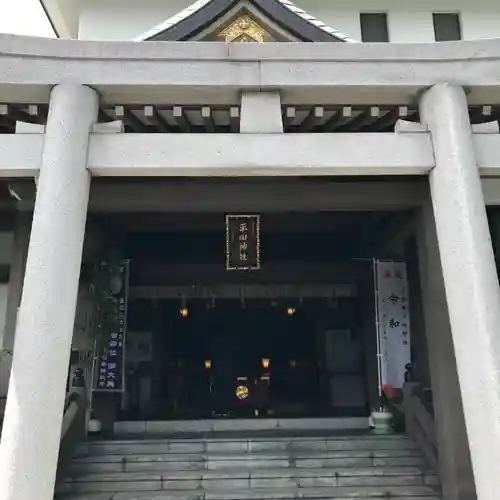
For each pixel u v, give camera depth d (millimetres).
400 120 6336
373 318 13203
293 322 17344
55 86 6133
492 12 12719
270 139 6156
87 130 6078
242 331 17516
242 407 16141
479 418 5250
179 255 13477
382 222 12039
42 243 5539
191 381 16844
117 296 11586
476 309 5473
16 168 6000
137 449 9203
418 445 9180
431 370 8086
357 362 15844
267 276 13289
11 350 9945
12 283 10289
